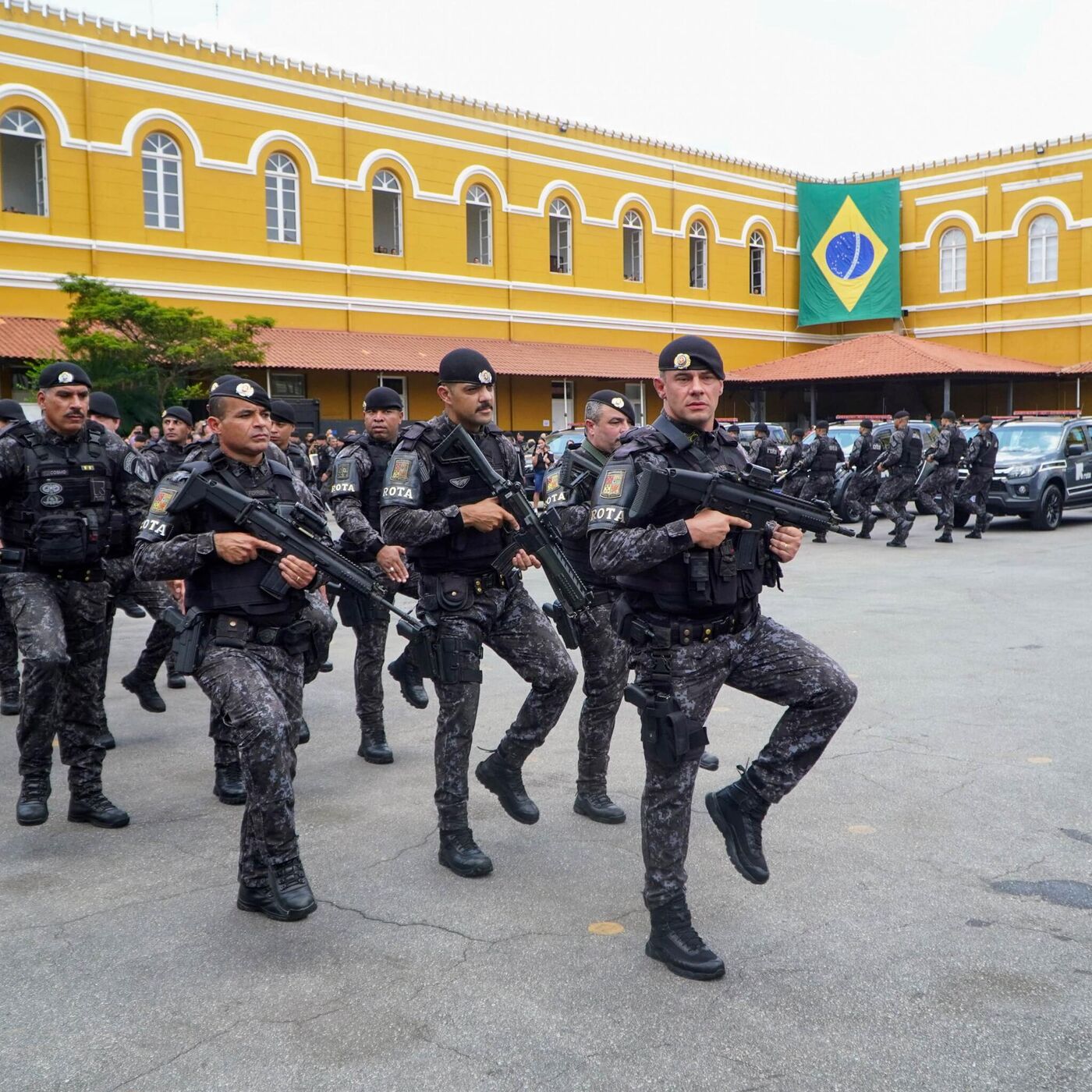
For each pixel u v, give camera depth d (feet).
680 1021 10.30
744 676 12.03
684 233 118.21
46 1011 10.71
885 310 127.24
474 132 99.60
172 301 81.41
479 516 14.11
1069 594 36.17
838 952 11.64
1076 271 117.19
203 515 13.37
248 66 84.79
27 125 74.38
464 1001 10.77
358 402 91.66
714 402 11.73
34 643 15.79
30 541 16.21
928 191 126.21
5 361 69.97
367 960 11.69
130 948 12.09
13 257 73.87
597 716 15.89
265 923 12.69
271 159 87.20
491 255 102.37
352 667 27.55
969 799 16.34
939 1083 9.20
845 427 74.13
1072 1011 10.34
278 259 87.35
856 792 16.72
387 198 95.45
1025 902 12.80
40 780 16.31
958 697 22.39
